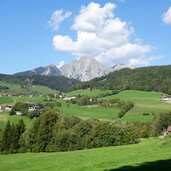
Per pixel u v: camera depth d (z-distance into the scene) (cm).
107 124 12525
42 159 7125
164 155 6122
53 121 12900
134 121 19500
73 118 14962
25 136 13175
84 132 12581
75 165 5647
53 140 12719
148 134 16675
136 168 4862
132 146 8912
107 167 5109
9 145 13238
